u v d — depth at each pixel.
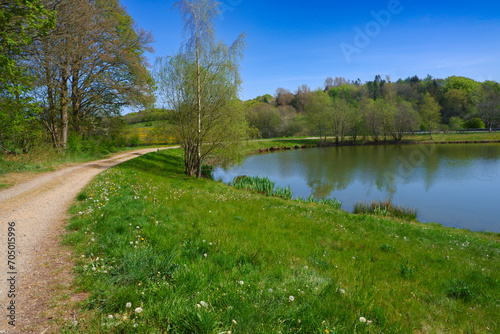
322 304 3.78
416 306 4.52
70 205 9.28
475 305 5.03
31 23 13.81
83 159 25.62
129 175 16.61
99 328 3.08
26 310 3.44
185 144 23.61
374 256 7.60
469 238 12.18
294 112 120.62
